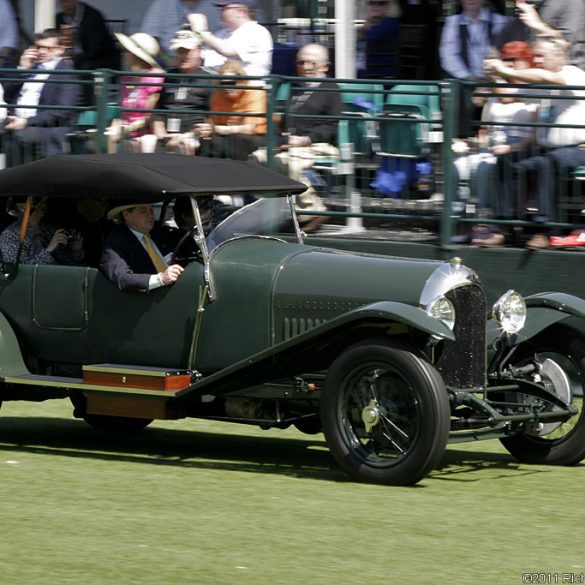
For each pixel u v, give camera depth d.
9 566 14.88
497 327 21.83
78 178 21.27
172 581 14.33
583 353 21.39
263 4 36.84
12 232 22.67
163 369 21.22
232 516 17.34
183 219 21.44
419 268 20.31
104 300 21.75
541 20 31.69
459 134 29.16
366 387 19.45
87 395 21.42
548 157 28.33
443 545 15.98
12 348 22.20
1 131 33.31
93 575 14.54
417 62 34.41
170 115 31.86
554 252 28.27
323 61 32.59
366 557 15.37
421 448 18.88
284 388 20.55
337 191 30.50
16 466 20.75
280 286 20.77
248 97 31.12
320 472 20.48
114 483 19.47
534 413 20.59
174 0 36.59
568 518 17.53
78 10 37.47
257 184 22.09
